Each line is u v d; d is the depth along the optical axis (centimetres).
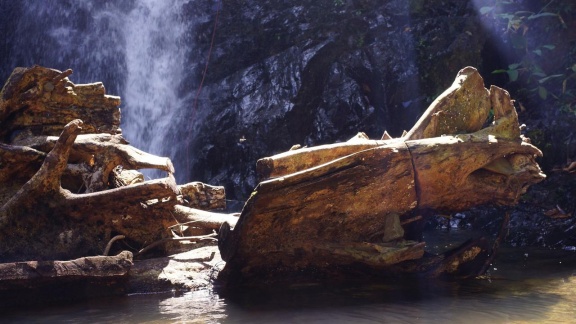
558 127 947
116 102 640
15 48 1319
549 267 630
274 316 448
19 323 446
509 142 552
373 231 537
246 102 1126
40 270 492
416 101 1068
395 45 1102
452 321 422
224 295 521
